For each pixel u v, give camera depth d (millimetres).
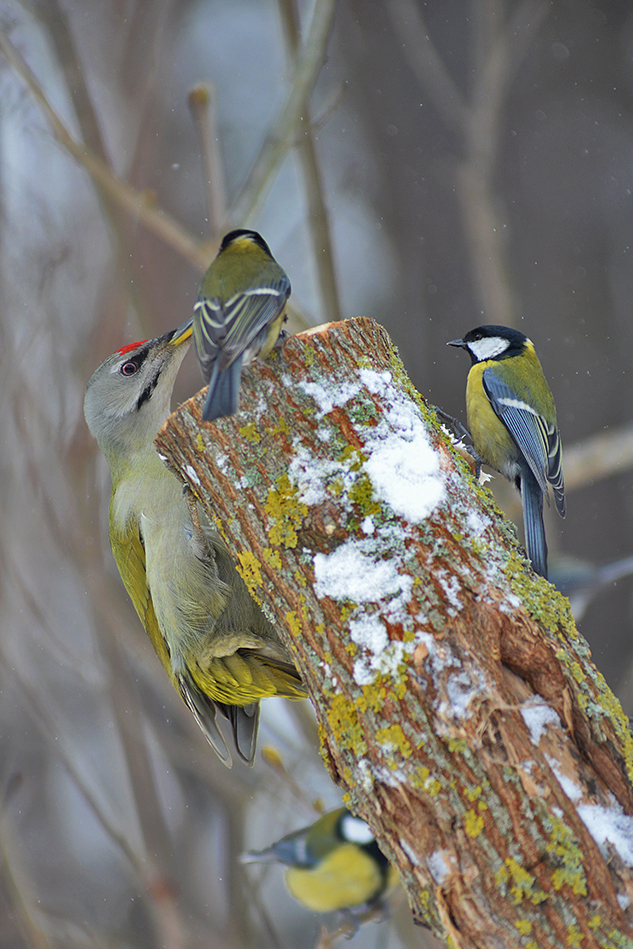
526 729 4414
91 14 16859
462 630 4500
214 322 5418
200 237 16906
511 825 4281
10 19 11789
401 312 17625
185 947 11414
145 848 12047
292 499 4711
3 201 12227
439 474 4875
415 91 18250
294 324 11219
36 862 15133
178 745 11867
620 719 4652
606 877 4262
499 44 14836
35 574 13758
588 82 17406
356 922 8734
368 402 4875
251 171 10672
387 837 4457
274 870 13547
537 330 16453
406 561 4605
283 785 10891
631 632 14633
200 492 4992
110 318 11953
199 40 21031
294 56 11719
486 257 14562
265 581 4770
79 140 12672
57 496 11625
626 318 16484
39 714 11594
